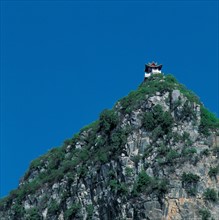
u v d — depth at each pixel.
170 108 174.00
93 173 172.62
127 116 175.62
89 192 171.62
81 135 199.12
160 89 178.62
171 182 159.00
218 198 158.50
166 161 162.88
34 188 195.88
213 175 161.62
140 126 172.12
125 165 165.38
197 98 179.75
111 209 162.62
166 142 167.38
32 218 185.25
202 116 172.25
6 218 198.75
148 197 157.62
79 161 184.00
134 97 180.62
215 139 168.00
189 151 164.25
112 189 163.62
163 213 155.38
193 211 155.75
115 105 185.25
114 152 170.25
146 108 175.00
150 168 163.12
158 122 171.25
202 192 158.25
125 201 160.12
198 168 161.88
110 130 178.75
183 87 183.75
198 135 168.62
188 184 158.88
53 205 181.00
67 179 182.50
